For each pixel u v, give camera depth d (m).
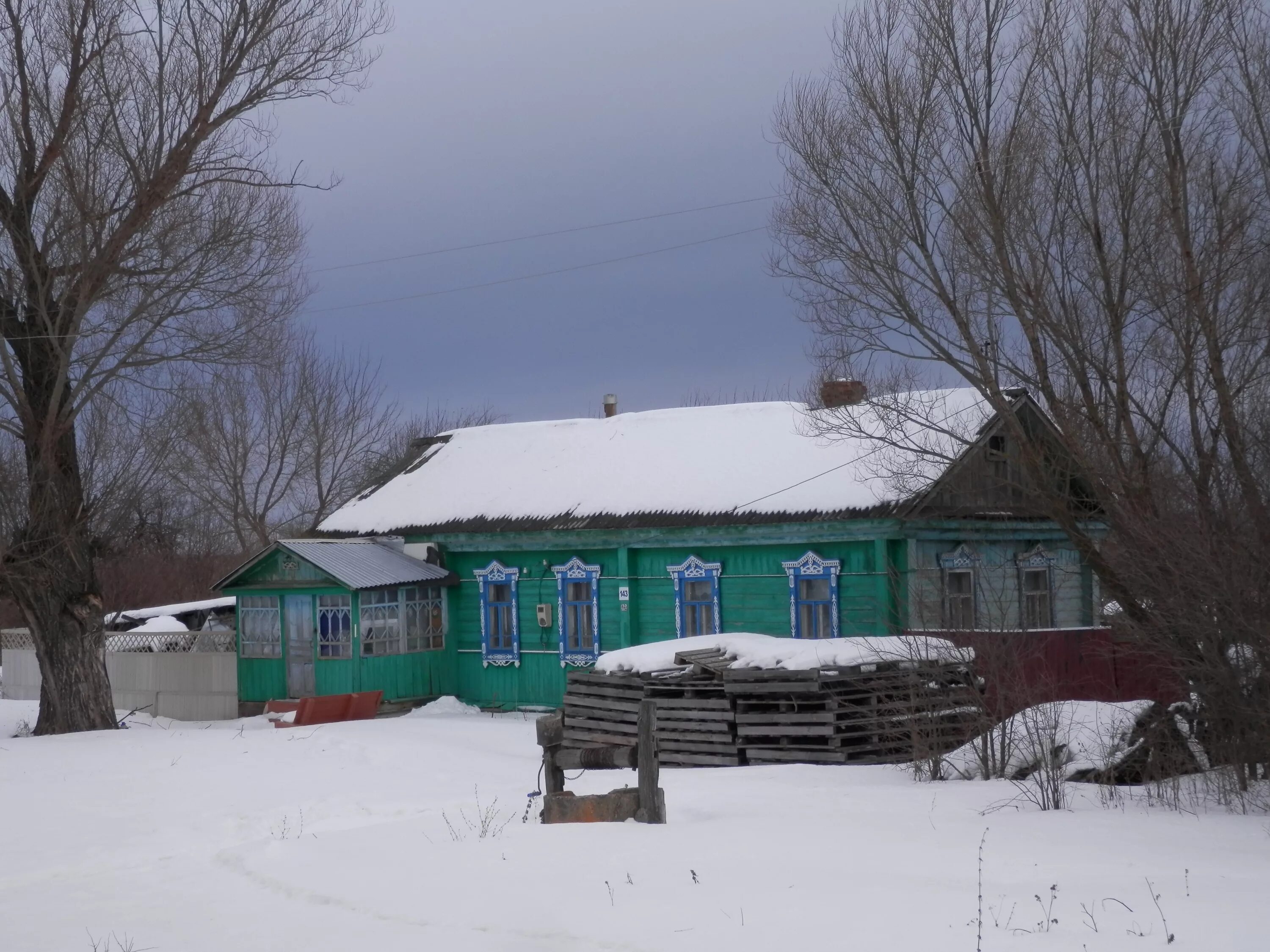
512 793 15.87
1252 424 14.24
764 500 24.00
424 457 32.31
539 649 27.05
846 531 22.44
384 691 26.70
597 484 27.36
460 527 27.92
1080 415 15.95
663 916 8.52
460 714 26.92
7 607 39.78
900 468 20.98
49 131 23.00
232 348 25.22
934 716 16.27
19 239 22.83
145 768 18.22
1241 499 13.96
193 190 23.30
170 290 23.70
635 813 12.38
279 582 27.42
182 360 24.64
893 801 13.45
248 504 51.81
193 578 48.62
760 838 11.16
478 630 28.03
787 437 26.30
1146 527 14.22
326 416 52.28
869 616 22.36
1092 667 19.58
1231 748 13.67
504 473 29.66
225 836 13.66
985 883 9.09
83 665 24.66
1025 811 12.78
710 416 28.66
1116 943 7.36
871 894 8.83
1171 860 9.97
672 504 25.31
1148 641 14.56
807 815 12.51
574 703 20.36
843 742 17.72
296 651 27.39
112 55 22.86
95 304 23.53
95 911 10.24
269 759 18.91
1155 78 15.84
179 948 8.88
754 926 8.14
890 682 17.28
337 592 26.64
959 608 21.89
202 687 28.53
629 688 19.55
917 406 22.50
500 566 27.64
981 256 16.41
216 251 24.20
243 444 50.78
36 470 23.67
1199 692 13.99
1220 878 9.16
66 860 12.62
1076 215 16.25
